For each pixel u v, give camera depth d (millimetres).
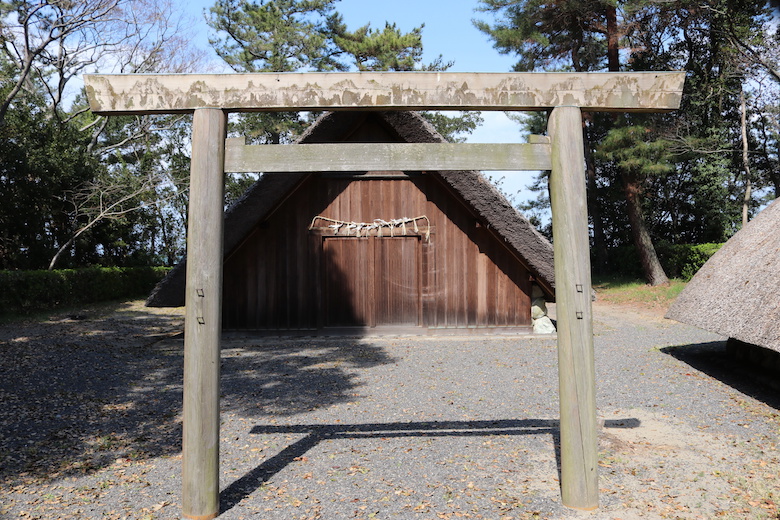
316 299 10055
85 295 16375
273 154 3576
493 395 6227
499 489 3840
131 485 3947
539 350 8727
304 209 10078
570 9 16844
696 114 18703
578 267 3523
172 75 3535
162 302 9484
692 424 5172
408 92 3590
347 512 3523
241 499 3717
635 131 16094
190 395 3449
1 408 5633
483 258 10141
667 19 17016
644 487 3846
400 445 4711
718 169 18656
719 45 17562
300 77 3561
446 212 10125
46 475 4102
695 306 7285
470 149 3627
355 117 9562
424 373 7289
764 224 7352
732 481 3924
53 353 8398
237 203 9320
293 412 5688
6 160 15555
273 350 8961
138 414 5621
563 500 3582
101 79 3549
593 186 22344
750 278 6543
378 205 10117
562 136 3586
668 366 7465
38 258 16891
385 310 10156
